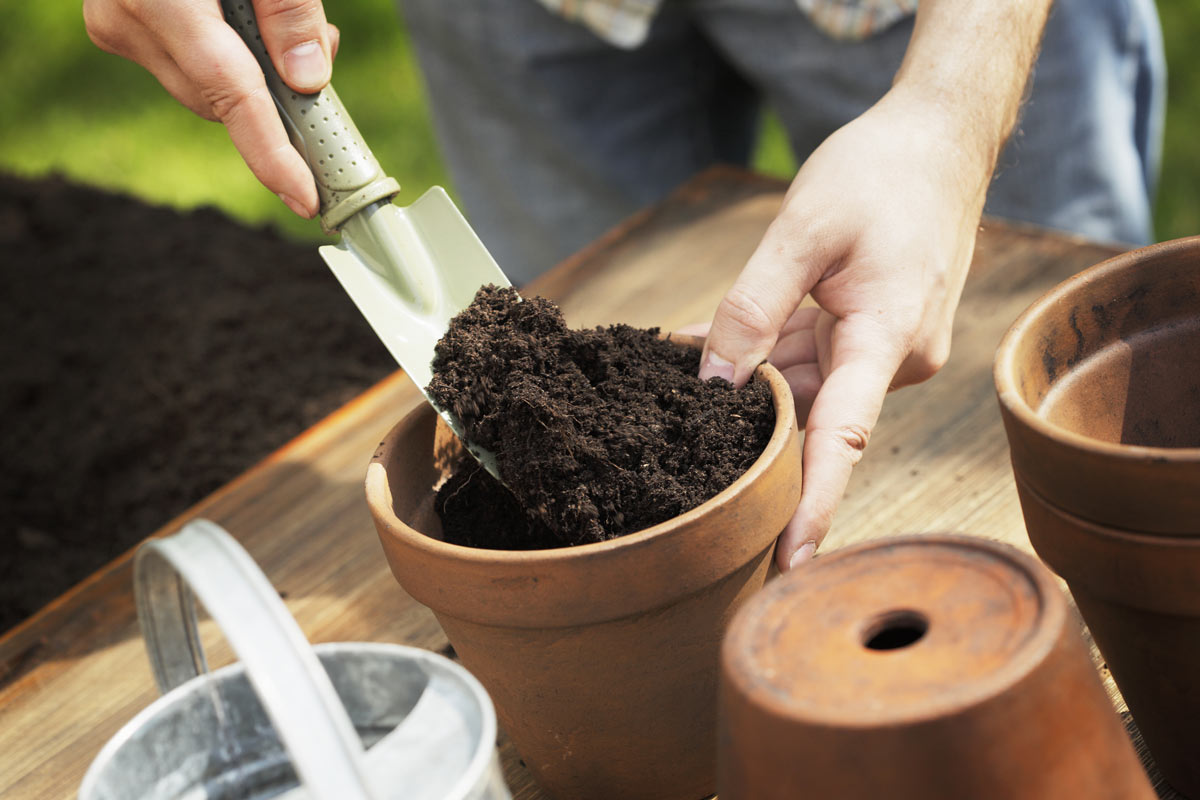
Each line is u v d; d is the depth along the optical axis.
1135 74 1.85
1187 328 1.00
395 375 1.49
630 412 1.09
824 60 1.83
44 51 4.17
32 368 1.83
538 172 2.31
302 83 1.14
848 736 0.85
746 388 1.10
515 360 1.09
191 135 3.70
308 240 2.14
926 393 1.35
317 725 0.87
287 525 1.34
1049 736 0.85
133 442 1.67
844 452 1.12
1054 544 0.95
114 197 2.33
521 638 1.01
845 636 0.88
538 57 2.09
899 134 1.22
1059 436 0.92
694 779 1.07
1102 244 1.46
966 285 1.46
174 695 0.97
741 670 0.88
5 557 1.54
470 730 0.94
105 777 0.95
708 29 1.99
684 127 2.28
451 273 1.17
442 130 2.42
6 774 1.17
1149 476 0.90
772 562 1.10
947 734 0.84
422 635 1.22
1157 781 1.02
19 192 2.35
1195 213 2.87
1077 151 1.76
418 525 1.10
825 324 1.23
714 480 1.05
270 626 0.88
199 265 2.04
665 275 1.55
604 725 1.04
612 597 0.99
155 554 0.97
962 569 0.89
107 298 1.97
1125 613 0.94
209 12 1.14
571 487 1.06
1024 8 1.28
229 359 1.79
